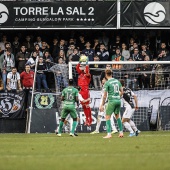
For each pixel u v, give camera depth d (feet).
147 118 190.29
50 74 202.28
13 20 209.97
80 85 179.73
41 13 210.38
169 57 209.26
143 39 217.15
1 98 189.16
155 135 161.99
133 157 96.63
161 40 218.18
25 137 156.46
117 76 194.80
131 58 208.23
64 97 158.71
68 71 193.98
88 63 184.44
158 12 211.61
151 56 211.00
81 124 185.37
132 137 152.25
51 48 212.64
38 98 187.52
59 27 210.59
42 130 185.26
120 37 216.95
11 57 203.82
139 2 210.79
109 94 149.79
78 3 210.38
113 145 123.65
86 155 101.09
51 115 186.60
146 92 192.44
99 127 185.26
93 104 187.62
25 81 194.39
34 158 97.09
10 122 189.06
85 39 218.59
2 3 209.67
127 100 158.61
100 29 213.46
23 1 209.87
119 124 152.66
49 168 83.41
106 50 208.03
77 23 210.79
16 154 105.60
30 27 210.18
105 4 210.59
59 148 117.29
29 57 204.95
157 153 104.58
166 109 191.72
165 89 193.16
